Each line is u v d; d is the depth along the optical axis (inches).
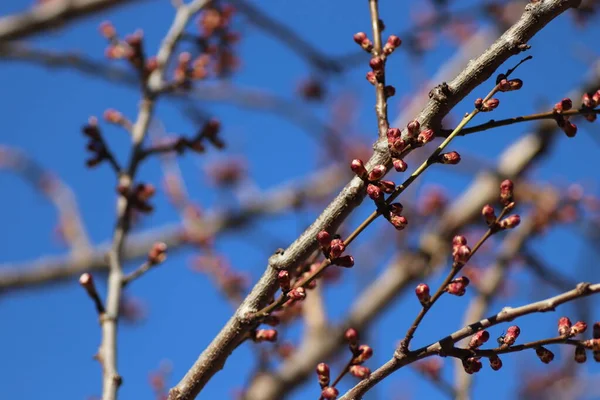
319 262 180.5
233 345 142.3
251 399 377.7
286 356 355.3
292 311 343.6
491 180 420.5
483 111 130.9
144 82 271.6
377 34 161.3
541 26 132.6
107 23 277.7
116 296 199.9
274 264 137.6
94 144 238.4
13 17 361.4
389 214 129.3
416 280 417.4
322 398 139.9
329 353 394.0
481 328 128.6
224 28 331.6
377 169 130.0
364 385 130.8
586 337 319.0
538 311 126.4
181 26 278.2
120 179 236.7
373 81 154.0
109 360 182.1
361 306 410.6
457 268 129.6
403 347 129.3
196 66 273.6
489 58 132.0
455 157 128.1
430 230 426.0
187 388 144.5
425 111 133.5
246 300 140.4
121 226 223.9
